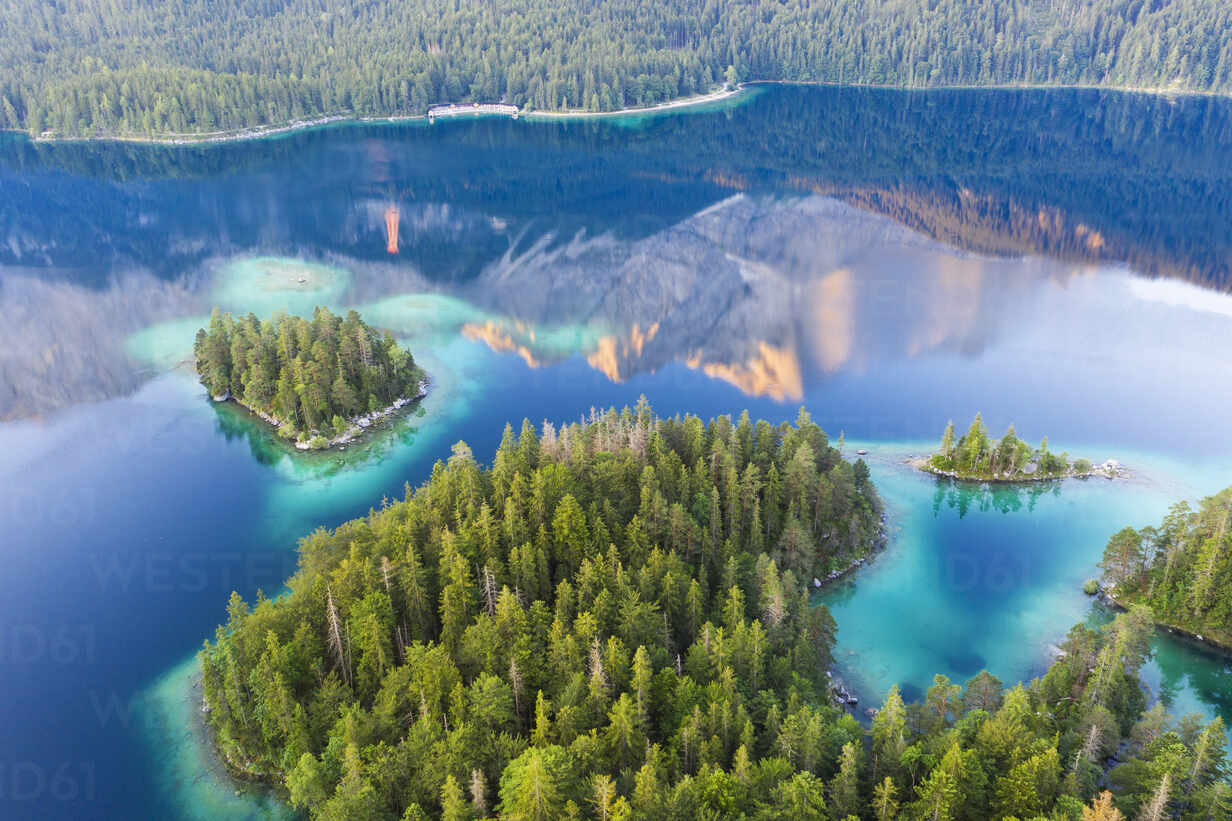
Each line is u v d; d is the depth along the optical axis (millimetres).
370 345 175000
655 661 86062
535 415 173000
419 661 83500
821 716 77125
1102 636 92562
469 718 78500
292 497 144500
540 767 66250
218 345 176625
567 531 100562
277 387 168125
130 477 149875
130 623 113750
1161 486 142500
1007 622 110750
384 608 89625
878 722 76500
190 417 170250
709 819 65438
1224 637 103875
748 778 68938
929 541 127812
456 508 105688
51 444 160375
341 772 76500
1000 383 180500
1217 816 66188
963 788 69500
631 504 110938
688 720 75688
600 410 174500
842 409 172625
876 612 112312
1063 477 144875
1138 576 113125
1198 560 105812
